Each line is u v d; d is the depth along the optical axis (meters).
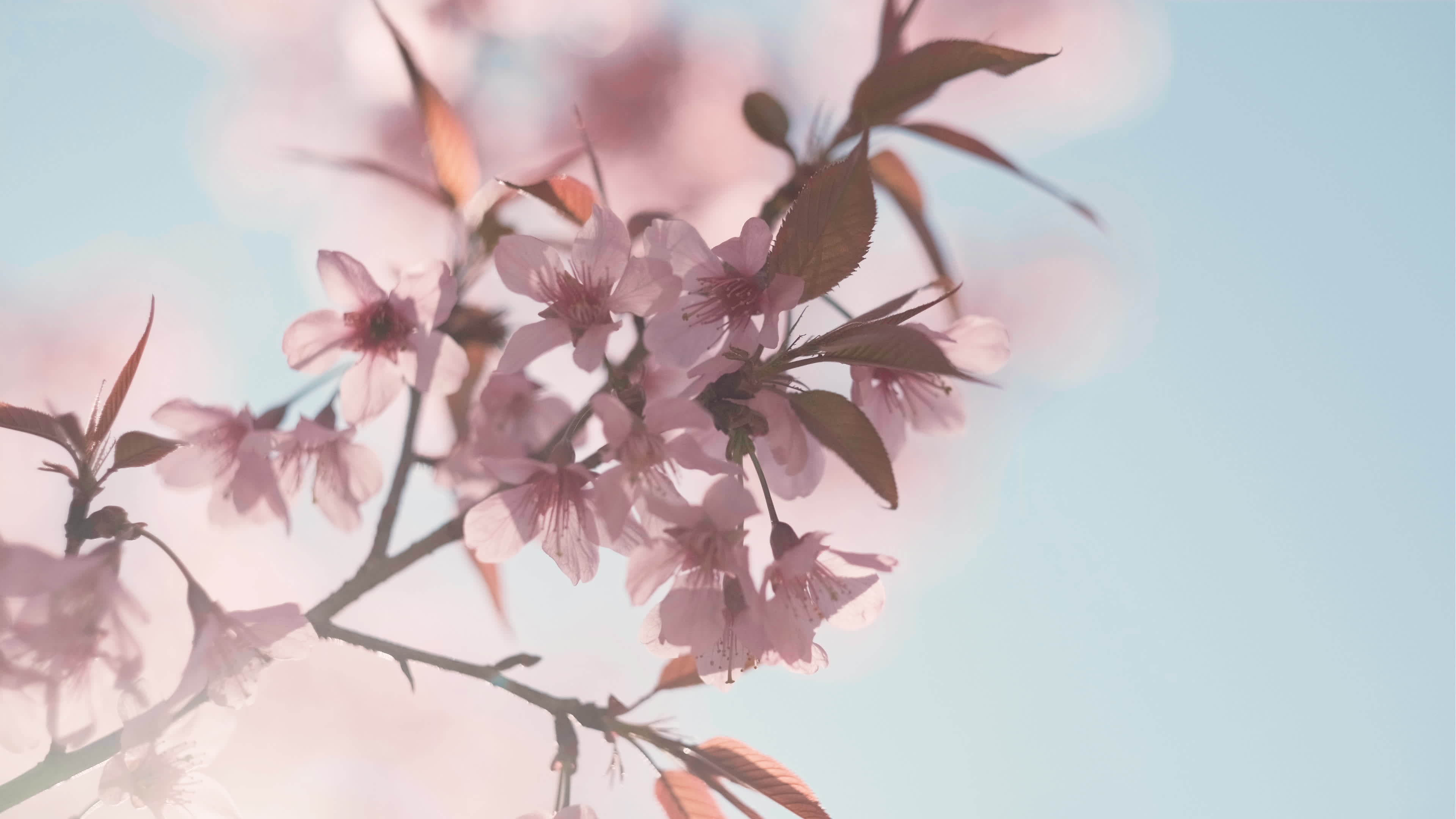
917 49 0.58
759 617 0.54
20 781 0.54
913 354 0.53
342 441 0.58
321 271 0.56
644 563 0.54
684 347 0.54
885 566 0.55
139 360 0.54
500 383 0.61
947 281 0.57
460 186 0.61
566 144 1.05
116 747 0.54
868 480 0.54
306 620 0.55
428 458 0.59
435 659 0.56
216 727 0.56
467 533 0.55
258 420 0.57
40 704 0.54
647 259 0.54
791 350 0.54
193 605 0.55
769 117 0.59
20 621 0.53
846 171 0.54
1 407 0.54
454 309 0.60
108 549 0.54
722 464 0.53
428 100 0.60
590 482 0.55
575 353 0.54
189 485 0.57
